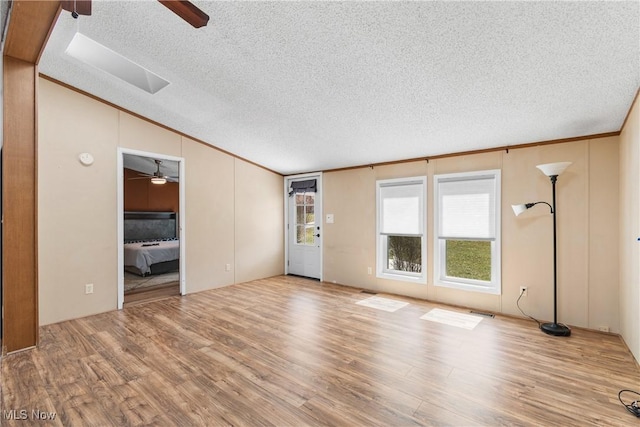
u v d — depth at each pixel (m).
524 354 2.62
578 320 3.25
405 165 4.55
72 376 2.24
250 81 3.02
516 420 1.77
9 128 2.57
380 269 4.81
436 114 3.12
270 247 5.88
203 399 1.97
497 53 2.16
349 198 5.19
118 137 3.86
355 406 1.91
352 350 2.69
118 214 3.86
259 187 5.67
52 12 2.01
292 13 2.10
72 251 3.50
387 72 2.57
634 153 2.48
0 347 2.72
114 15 2.35
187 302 4.16
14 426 1.71
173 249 6.21
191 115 3.93
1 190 2.76
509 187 3.67
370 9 1.96
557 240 3.37
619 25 1.79
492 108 2.88
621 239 2.94
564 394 2.03
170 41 2.58
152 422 1.75
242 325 3.30
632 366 2.40
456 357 2.56
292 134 4.14
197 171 4.69
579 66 2.18
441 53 2.24
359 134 3.84
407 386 2.13
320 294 4.61
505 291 3.69
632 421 1.76
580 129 3.11
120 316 3.58
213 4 2.08
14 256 2.62
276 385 2.14
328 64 2.58
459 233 4.04
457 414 1.83
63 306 3.43
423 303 4.14
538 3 1.72
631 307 2.60
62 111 3.44
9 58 2.56
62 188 3.44
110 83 3.36
